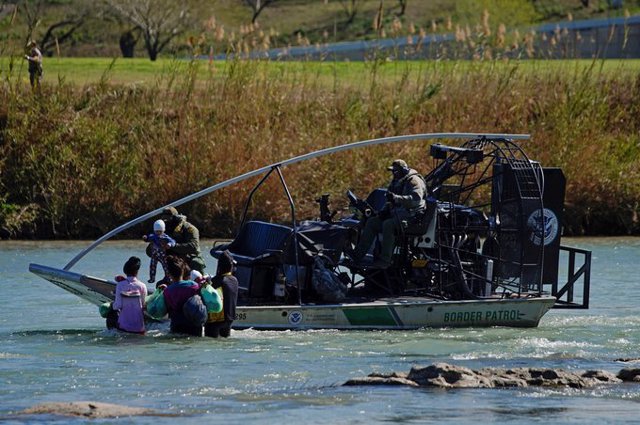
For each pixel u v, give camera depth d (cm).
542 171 5600
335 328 5322
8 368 4412
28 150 9625
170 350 4788
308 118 10094
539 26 19212
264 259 5375
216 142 9550
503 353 4819
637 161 10244
